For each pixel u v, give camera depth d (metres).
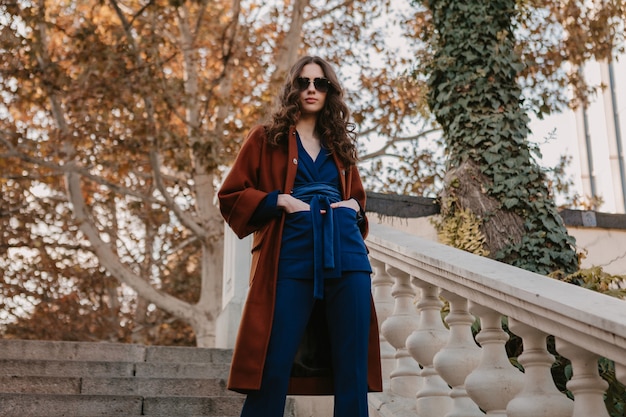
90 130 11.92
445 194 6.17
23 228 15.29
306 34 16.31
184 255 19.98
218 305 14.28
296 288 2.59
